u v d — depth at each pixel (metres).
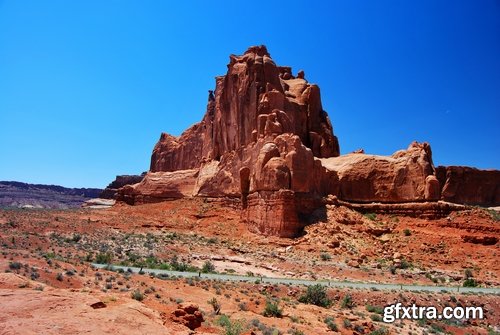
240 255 47.56
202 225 61.34
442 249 50.38
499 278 43.84
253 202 57.34
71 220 58.22
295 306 29.44
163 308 19.55
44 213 63.84
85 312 14.42
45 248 40.75
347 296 33.59
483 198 84.56
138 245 48.47
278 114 63.34
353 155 66.19
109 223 58.88
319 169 60.62
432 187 58.25
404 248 50.97
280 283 35.75
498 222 54.56
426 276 43.88
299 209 55.56
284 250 49.12
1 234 43.72
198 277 35.31
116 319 14.21
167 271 37.97
